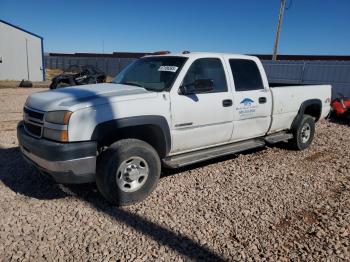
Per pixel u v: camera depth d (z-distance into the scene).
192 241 3.18
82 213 3.65
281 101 5.79
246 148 5.24
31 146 3.62
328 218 3.72
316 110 6.96
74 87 4.38
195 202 4.01
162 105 4.04
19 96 14.87
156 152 4.02
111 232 3.29
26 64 26.75
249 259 2.95
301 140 6.46
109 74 34.47
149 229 3.37
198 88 4.21
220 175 4.97
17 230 3.26
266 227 3.49
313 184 4.76
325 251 3.09
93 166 3.56
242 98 5.04
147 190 3.98
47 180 4.51
